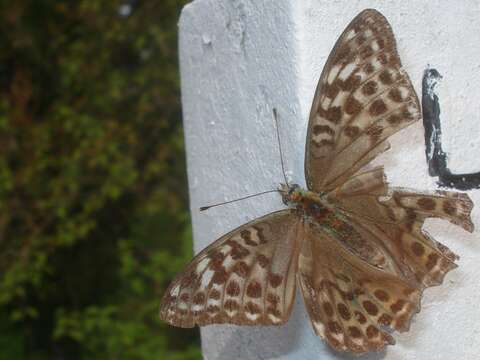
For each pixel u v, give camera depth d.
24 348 0.64
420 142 0.19
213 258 0.18
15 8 0.59
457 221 0.18
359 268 0.18
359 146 0.18
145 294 0.60
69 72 0.59
